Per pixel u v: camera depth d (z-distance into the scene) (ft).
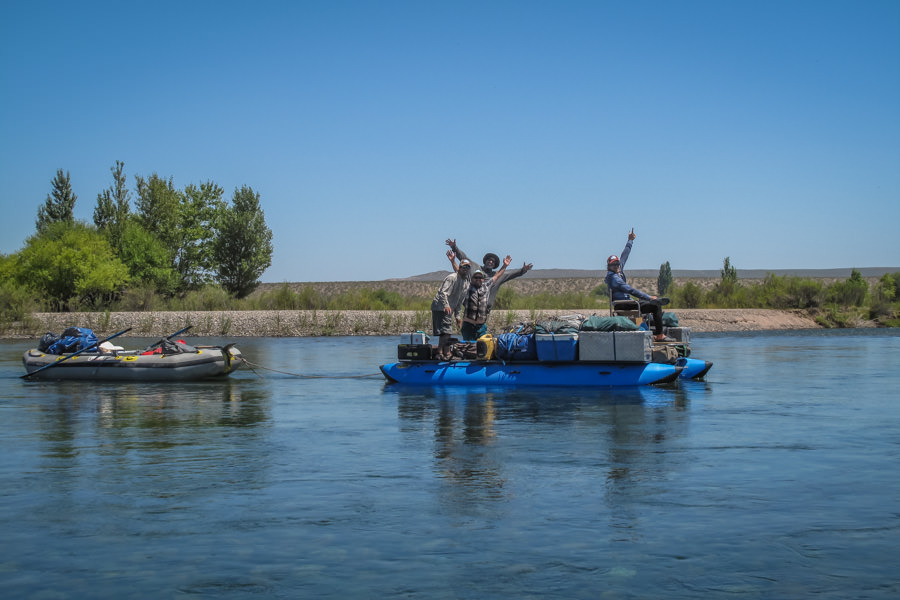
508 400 43.80
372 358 79.46
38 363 58.80
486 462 27.43
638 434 32.63
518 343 51.13
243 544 18.78
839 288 170.81
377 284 396.57
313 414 39.75
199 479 25.22
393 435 33.14
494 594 15.67
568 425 35.06
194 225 210.18
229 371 58.75
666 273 244.83
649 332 49.03
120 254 176.76
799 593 15.61
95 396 48.29
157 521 20.63
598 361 49.29
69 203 231.91
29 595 15.84
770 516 20.54
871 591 15.67
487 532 19.47
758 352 84.58
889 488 23.36
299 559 17.72
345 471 26.25
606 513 20.95
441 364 52.44
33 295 147.23
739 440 31.14
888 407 40.37
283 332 126.72
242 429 35.17
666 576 16.51
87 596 15.79
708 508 21.31
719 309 165.27
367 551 18.20
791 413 38.29
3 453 29.73
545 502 22.07
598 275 571.28
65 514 21.33
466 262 52.19
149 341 112.27
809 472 25.45
